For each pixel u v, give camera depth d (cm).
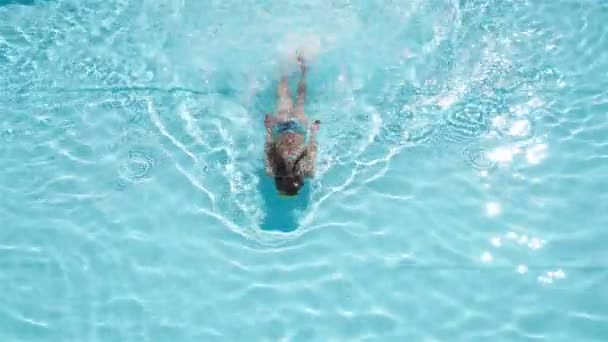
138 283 709
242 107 846
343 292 697
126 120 838
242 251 729
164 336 675
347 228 741
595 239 723
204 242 736
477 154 792
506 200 756
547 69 866
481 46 895
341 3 952
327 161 790
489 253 718
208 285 706
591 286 692
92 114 844
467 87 852
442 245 725
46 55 908
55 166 798
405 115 828
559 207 748
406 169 783
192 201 766
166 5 965
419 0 949
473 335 668
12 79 880
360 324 677
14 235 743
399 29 920
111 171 792
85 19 952
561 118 819
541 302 684
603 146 793
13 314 689
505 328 670
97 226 749
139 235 743
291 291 700
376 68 875
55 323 684
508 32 909
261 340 670
